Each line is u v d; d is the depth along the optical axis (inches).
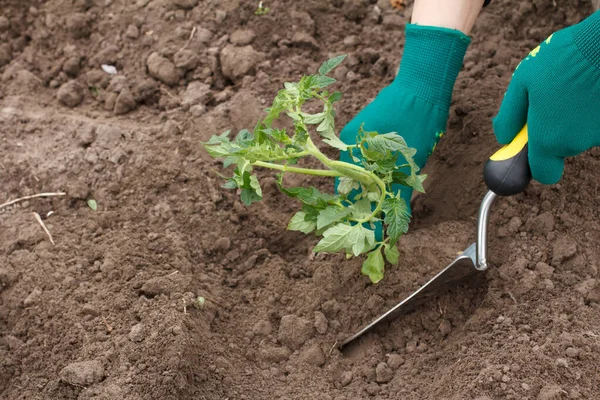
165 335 62.2
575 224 65.0
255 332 64.1
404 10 74.4
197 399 61.7
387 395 62.3
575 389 60.2
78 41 74.4
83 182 68.4
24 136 70.1
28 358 62.7
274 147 61.4
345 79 72.2
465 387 60.9
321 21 74.4
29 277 64.6
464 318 64.0
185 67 72.6
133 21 74.3
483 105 69.7
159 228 66.9
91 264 65.3
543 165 62.7
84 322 63.1
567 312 62.6
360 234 60.6
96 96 72.7
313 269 66.0
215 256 66.9
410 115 66.2
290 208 68.2
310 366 63.1
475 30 73.0
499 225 65.7
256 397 62.1
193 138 69.8
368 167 61.1
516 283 63.6
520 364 60.9
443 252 65.1
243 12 73.8
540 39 72.5
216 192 68.1
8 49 74.3
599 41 60.5
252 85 71.6
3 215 67.4
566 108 61.5
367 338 64.0
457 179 68.2
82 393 61.2
